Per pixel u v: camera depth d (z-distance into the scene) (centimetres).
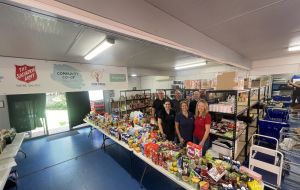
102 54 304
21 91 298
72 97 591
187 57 371
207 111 230
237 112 229
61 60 347
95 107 642
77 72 378
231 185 129
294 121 376
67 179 274
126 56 336
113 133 295
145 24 139
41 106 514
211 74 641
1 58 276
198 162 157
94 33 176
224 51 307
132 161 331
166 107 286
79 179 273
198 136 237
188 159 163
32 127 494
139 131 263
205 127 226
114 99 682
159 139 229
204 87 340
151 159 195
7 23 140
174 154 178
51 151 405
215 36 243
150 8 143
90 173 290
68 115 583
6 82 282
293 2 140
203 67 649
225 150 234
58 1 90
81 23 123
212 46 257
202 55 249
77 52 272
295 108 397
